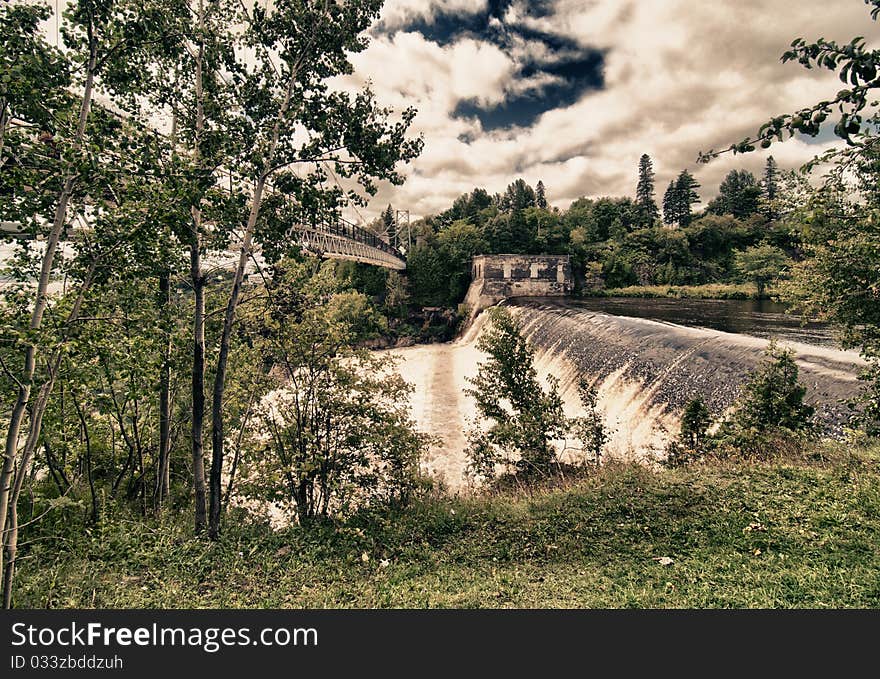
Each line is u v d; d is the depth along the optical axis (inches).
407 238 4018.2
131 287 366.0
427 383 1668.3
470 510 461.4
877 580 255.0
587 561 346.0
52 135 275.3
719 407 804.0
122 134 296.8
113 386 430.3
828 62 103.9
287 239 460.1
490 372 621.0
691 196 5027.1
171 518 472.1
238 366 529.3
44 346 256.8
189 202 301.4
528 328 1824.6
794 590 259.1
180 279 435.8
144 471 581.0
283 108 417.1
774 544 320.2
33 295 291.7
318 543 411.2
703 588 275.7
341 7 417.4
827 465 434.0
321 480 483.2
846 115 105.3
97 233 288.4
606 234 4234.7
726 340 978.1
